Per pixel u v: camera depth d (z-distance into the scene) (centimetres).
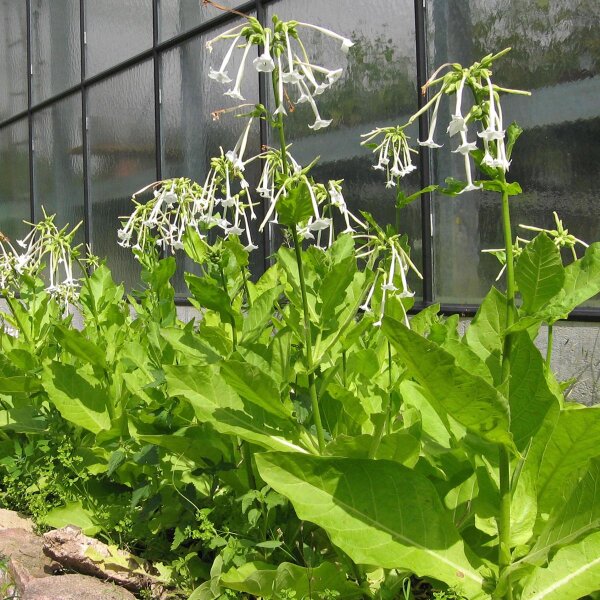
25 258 438
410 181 604
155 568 298
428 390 212
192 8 833
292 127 705
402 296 260
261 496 271
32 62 1177
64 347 375
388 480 236
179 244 343
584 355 501
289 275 292
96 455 367
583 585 220
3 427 406
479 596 222
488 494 235
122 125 964
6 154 1273
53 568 310
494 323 272
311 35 683
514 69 537
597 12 490
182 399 323
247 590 239
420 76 590
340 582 246
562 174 511
